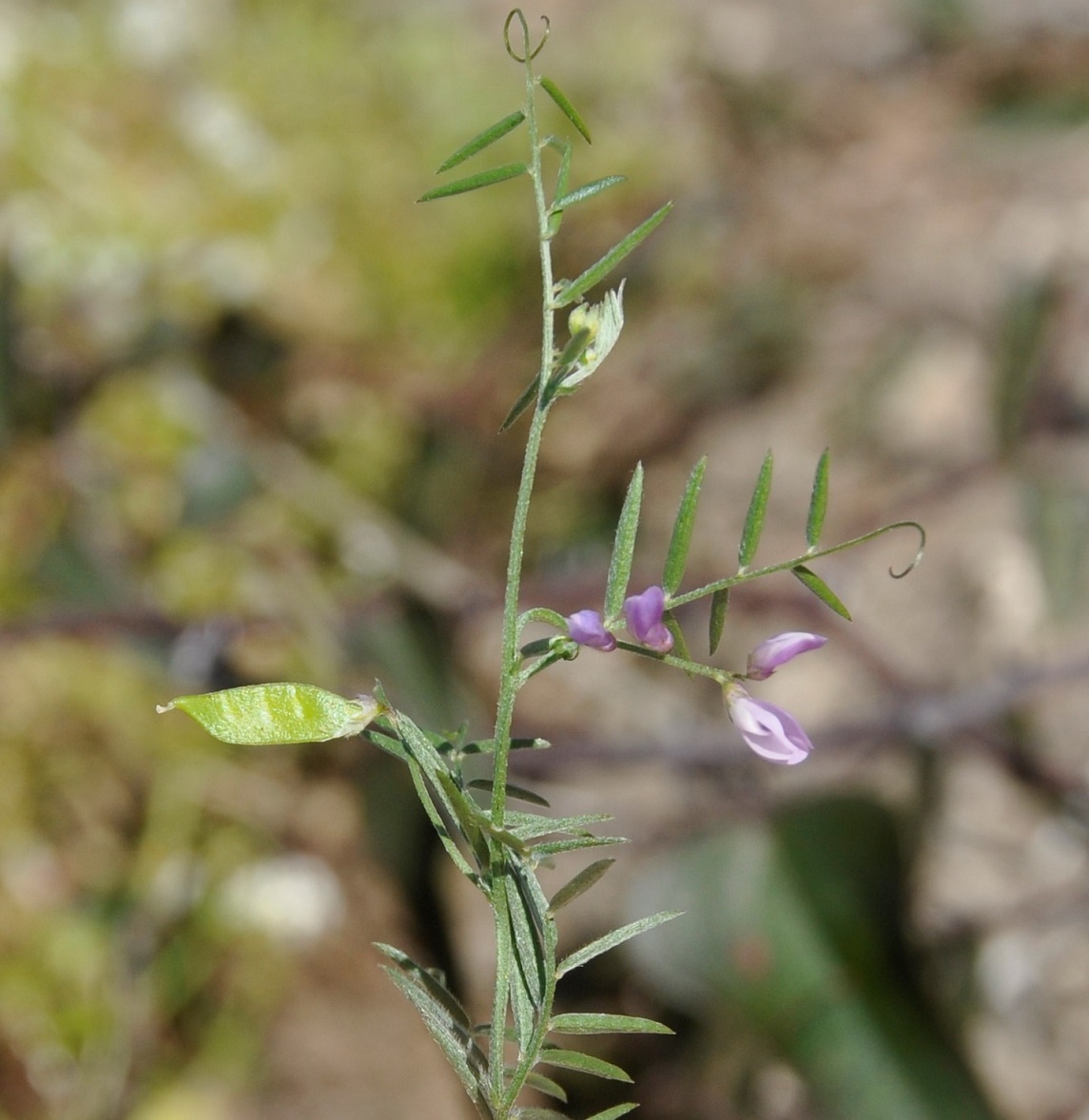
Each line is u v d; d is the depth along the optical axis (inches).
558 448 28.7
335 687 22.7
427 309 29.4
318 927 22.4
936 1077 18.5
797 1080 19.9
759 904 19.7
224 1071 21.2
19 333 25.4
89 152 29.5
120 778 23.3
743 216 32.9
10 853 22.5
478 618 24.9
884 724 22.1
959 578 26.6
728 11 41.0
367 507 26.4
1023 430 25.1
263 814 23.2
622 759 22.3
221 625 22.6
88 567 24.2
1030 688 21.8
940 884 23.3
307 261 29.2
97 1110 20.7
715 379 30.2
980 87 36.9
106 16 32.1
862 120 36.1
